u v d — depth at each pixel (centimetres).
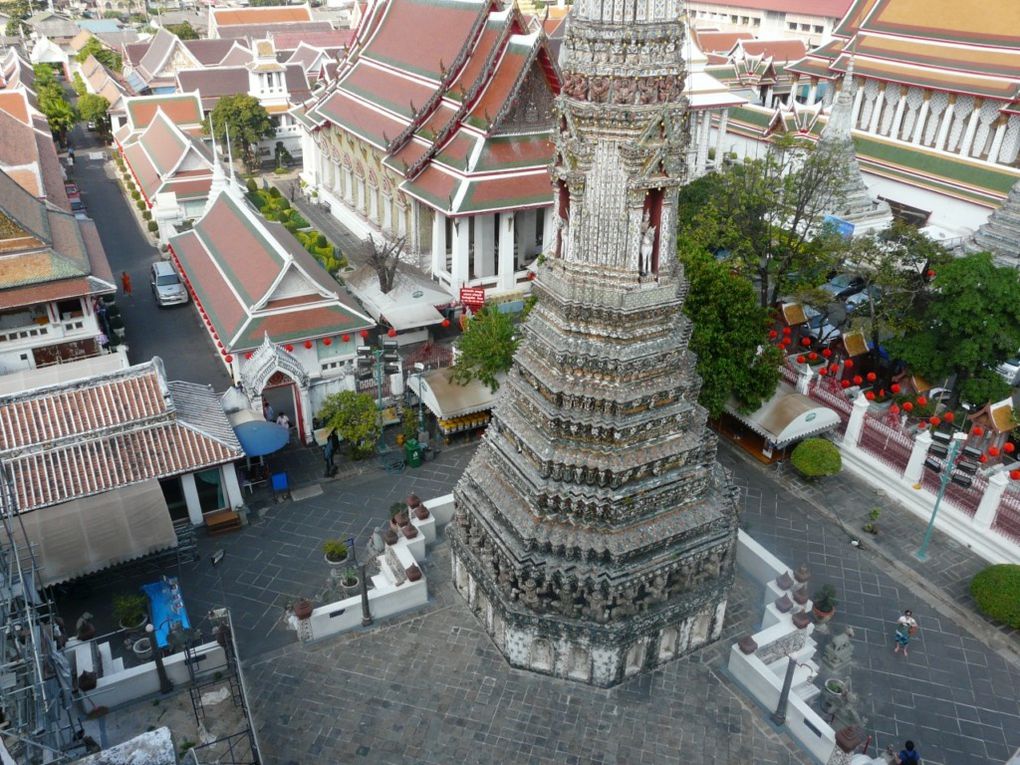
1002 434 4788
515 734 3088
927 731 3206
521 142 6688
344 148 8631
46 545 3575
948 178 7781
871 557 4153
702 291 4628
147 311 6981
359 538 4256
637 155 2670
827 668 3478
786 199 5738
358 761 2991
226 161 10681
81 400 4053
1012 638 3662
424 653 3450
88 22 19625
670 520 3197
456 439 5116
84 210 9300
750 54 12581
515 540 3183
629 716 3156
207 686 3294
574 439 3056
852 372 5719
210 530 4259
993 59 7994
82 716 3127
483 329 4947
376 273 6469
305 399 4941
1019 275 5034
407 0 8406
